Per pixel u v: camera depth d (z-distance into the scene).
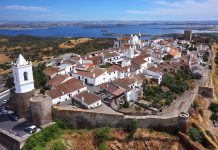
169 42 180.88
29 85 66.50
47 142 58.44
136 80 87.50
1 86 96.62
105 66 108.31
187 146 61.69
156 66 108.06
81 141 61.41
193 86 98.50
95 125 64.56
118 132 63.12
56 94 74.44
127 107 72.50
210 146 63.56
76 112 63.97
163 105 74.88
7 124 63.62
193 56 138.38
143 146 61.53
